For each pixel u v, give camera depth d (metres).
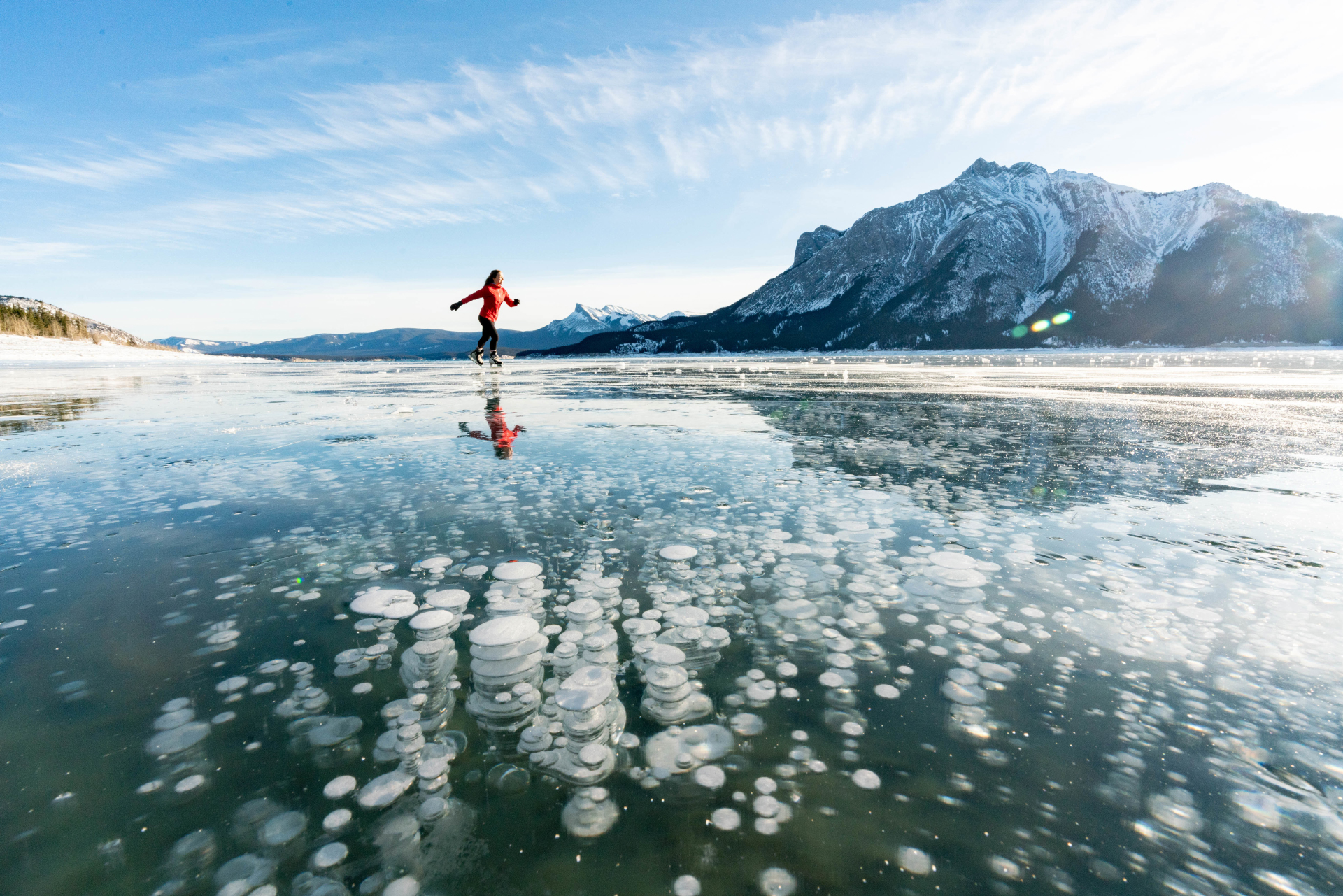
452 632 1.57
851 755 1.11
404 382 12.23
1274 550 2.20
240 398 8.42
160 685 1.32
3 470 3.49
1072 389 10.02
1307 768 1.07
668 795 1.02
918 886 0.85
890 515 2.66
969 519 2.61
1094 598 1.80
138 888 0.83
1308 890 0.83
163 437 4.68
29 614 1.66
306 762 1.08
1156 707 1.26
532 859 0.89
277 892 0.83
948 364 28.55
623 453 4.03
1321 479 3.28
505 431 5.02
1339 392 9.09
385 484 3.18
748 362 31.05
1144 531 2.44
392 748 1.12
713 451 4.12
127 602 1.75
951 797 1.02
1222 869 0.88
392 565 2.05
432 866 0.88
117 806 0.98
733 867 0.88
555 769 1.08
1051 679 1.37
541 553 2.18
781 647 1.52
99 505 2.77
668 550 2.19
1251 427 5.21
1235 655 1.47
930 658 1.47
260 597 1.80
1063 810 0.99
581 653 1.46
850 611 1.73
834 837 0.93
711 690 1.33
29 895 0.82
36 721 1.18
